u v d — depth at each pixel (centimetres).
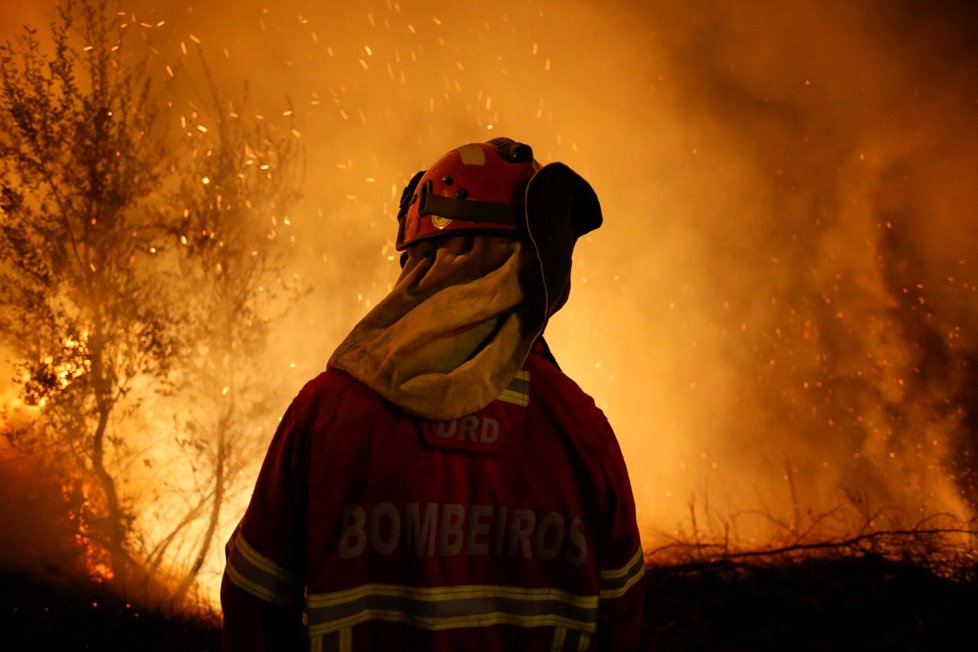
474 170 117
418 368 100
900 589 334
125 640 296
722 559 375
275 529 102
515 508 103
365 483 98
